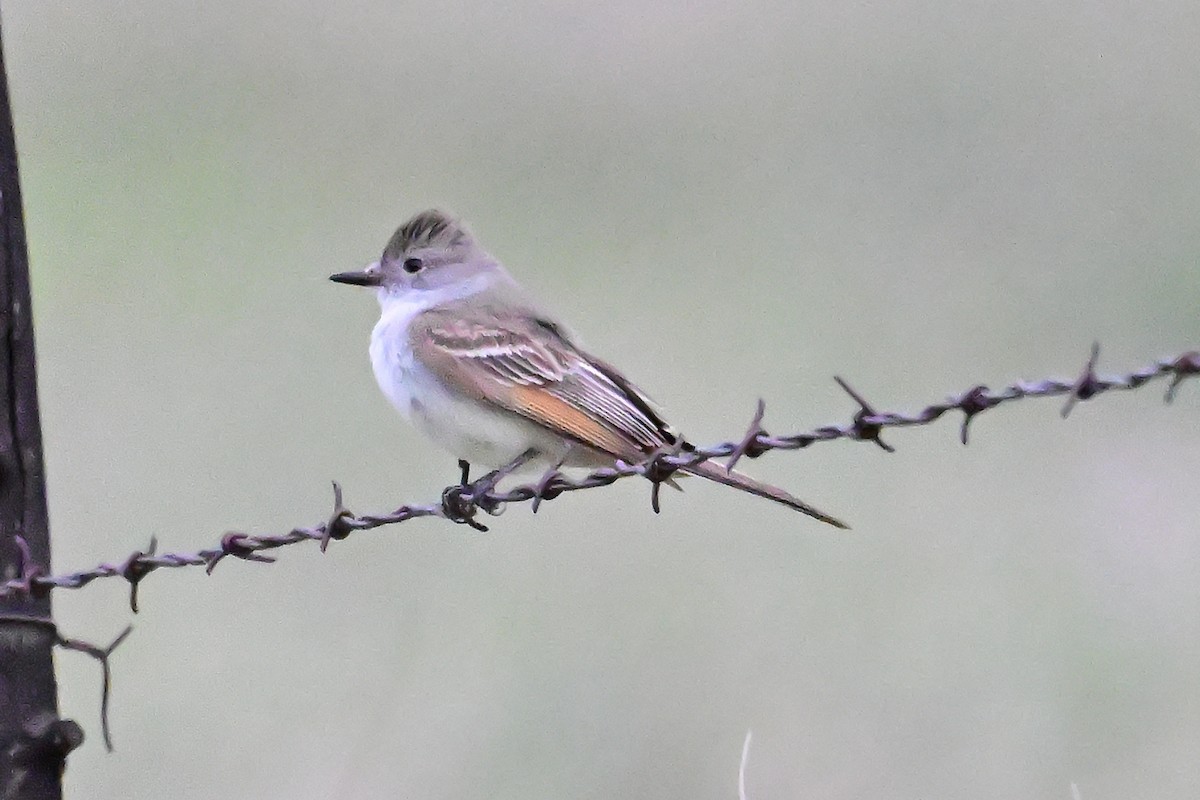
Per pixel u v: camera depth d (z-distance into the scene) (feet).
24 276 24.62
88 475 43.68
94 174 51.31
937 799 36.06
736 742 36.83
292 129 52.80
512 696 38.06
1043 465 43.47
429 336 30.68
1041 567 40.42
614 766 36.88
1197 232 49.60
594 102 53.47
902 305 49.21
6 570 24.03
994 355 47.03
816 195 51.57
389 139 52.95
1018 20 53.47
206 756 37.86
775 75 53.72
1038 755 36.27
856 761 36.40
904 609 39.42
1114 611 39.19
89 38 53.93
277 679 38.88
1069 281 48.98
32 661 23.91
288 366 46.65
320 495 43.06
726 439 44.55
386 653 39.19
